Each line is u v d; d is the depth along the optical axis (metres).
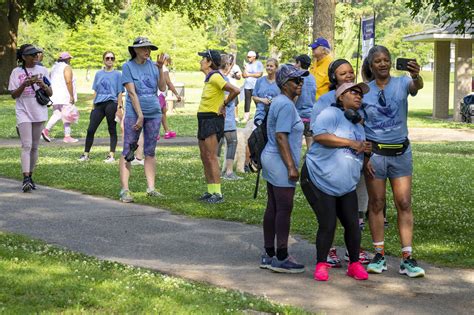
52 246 8.78
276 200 8.05
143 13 85.62
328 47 13.16
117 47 83.62
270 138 8.11
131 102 11.95
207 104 11.89
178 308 6.33
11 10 46.84
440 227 10.41
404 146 8.07
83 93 52.12
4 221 10.41
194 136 24.30
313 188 7.75
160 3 45.56
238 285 7.55
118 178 14.20
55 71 21.58
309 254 8.92
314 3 22.56
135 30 86.31
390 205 12.27
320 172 7.70
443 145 23.50
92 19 46.72
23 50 12.62
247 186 13.70
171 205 11.62
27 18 49.06
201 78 85.69
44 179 13.96
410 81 8.04
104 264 7.94
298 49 37.72
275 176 8.01
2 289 6.68
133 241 9.38
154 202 11.87
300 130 8.14
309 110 13.02
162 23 85.00
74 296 6.54
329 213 7.72
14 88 12.66
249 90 30.02
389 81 8.07
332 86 8.18
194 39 86.06
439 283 7.75
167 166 16.27
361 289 7.50
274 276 7.93
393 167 8.09
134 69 11.92
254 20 105.31
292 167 7.96
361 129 7.81
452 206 12.10
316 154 7.76
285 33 37.53
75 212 11.11
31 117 12.80
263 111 12.12
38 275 7.18
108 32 82.94
